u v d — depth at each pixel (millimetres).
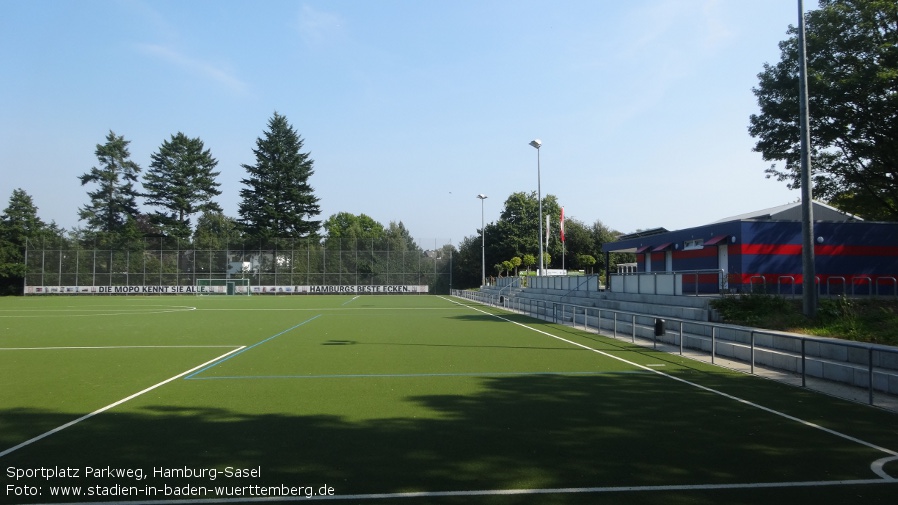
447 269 73062
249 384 11477
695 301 19656
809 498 5434
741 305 17844
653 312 22281
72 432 7906
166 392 10703
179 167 81188
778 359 13141
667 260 31078
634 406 9406
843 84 21375
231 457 6750
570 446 7129
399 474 6129
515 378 12109
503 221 77312
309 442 7340
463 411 9070
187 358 15359
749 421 8398
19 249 65188
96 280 66625
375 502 5367
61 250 65812
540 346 17891
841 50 22547
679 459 6609
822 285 23969
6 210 65375
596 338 20297
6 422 8484
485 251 76812
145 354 16219
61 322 28328
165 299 57688
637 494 5531
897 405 9430
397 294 71688
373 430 7918
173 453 6918
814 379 11891
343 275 71062
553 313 29125
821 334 13703
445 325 26344
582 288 32688
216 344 18703
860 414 8836
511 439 7457
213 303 49500
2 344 18828
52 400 10047
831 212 29781
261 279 69688
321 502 5387
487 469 6281
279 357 15453
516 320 29500
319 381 11789
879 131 22891
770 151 25344
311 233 80938
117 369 13508
